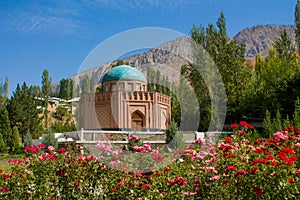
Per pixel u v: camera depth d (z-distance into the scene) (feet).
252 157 14.78
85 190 15.21
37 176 16.16
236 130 18.24
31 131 113.09
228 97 76.23
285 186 12.37
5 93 162.30
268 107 74.90
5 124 93.76
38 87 176.14
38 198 15.55
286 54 115.96
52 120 162.61
